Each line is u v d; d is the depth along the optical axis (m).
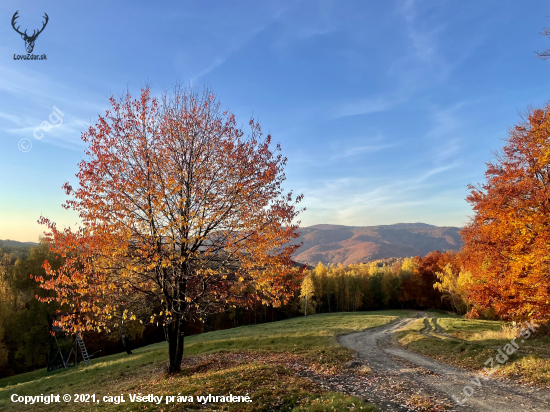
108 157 12.50
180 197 13.54
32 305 35.47
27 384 22.08
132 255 12.59
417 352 22.45
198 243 14.40
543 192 15.34
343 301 85.12
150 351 29.67
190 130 14.30
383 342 28.16
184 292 14.41
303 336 30.86
